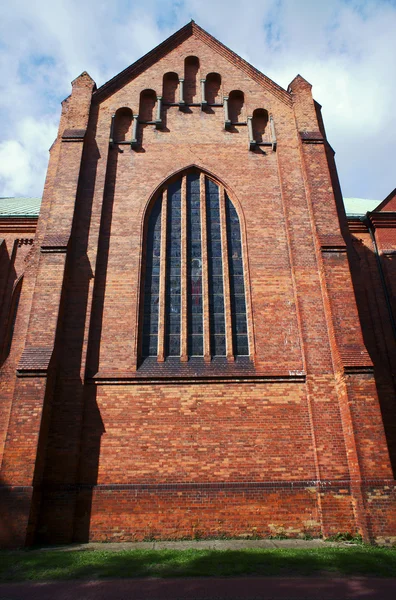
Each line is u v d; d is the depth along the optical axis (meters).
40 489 13.06
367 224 22.81
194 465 13.82
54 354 14.43
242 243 17.53
